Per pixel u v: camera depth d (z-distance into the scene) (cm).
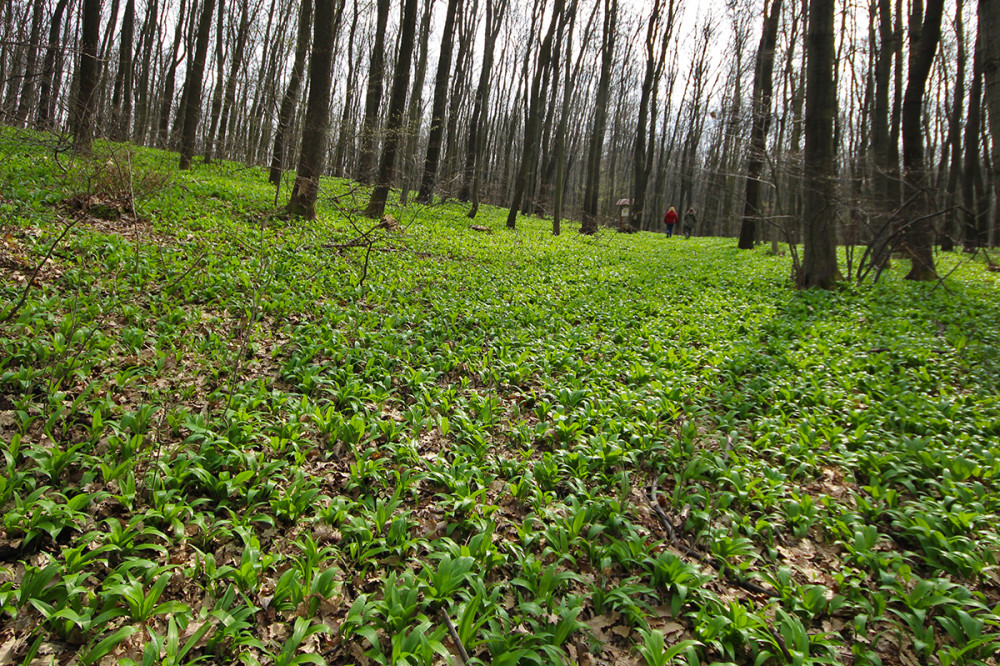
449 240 1742
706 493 468
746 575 394
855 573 396
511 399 665
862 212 1324
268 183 2158
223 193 1606
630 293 1289
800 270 1350
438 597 340
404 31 1728
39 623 291
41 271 759
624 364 789
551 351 809
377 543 390
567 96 2461
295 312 823
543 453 516
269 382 605
